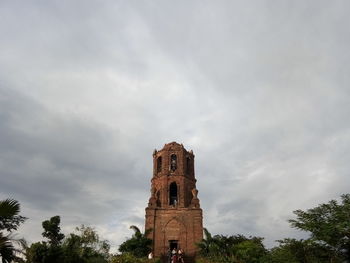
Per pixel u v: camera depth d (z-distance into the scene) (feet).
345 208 85.05
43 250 82.02
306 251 89.25
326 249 84.58
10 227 49.96
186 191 165.78
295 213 92.53
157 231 152.25
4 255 46.19
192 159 179.73
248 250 130.00
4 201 47.85
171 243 153.07
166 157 172.65
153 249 147.33
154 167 175.32
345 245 81.46
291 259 89.86
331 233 81.71
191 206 158.71
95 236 124.98
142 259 123.95
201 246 136.15
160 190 165.78
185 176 168.55
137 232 139.23
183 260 142.31
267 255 117.29
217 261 124.57
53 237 136.67
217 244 134.82
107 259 118.52
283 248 95.55
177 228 153.38
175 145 176.96
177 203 161.99
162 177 167.22
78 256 94.68
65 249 92.99
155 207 157.89
